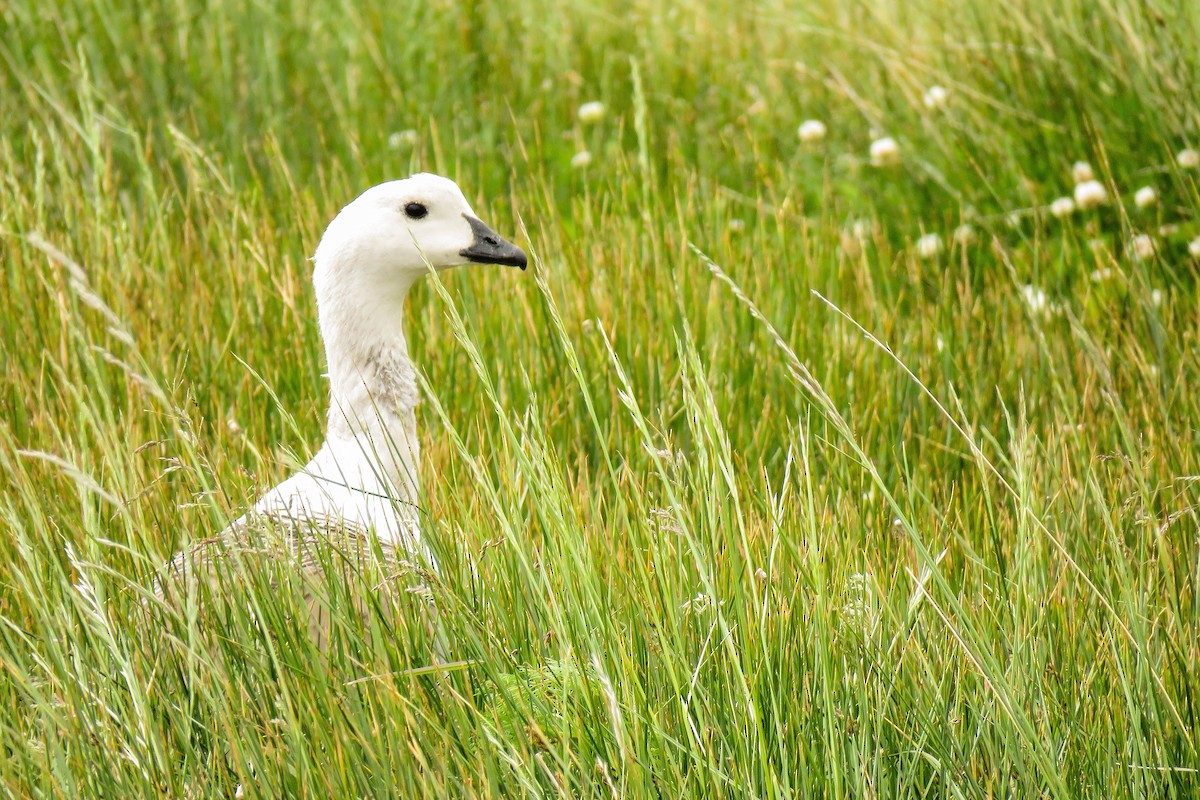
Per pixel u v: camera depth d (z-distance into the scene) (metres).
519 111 14.37
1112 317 9.69
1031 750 5.38
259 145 13.04
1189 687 5.97
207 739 5.80
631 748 5.29
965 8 13.88
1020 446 6.38
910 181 12.73
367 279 7.60
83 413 6.93
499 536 6.59
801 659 5.84
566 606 5.76
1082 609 6.55
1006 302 10.43
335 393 7.67
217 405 8.84
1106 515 6.31
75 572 6.81
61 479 7.70
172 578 6.21
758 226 11.73
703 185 12.52
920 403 9.32
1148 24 11.84
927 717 5.69
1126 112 11.91
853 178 13.27
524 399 9.15
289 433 8.70
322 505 6.65
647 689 5.80
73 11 13.79
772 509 6.12
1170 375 9.41
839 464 8.48
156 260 10.19
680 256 10.26
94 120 11.47
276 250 10.27
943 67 13.24
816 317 10.12
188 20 13.98
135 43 13.68
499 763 5.50
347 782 5.37
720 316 9.71
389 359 7.68
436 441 8.71
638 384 9.23
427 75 14.69
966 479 8.72
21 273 9.67
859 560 6.89
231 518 6.23
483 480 6.02
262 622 5.70
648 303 10.03
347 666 5.84
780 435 8.94
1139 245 10.73
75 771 5.51
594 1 16.36
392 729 5.43
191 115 13.09
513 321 9.70
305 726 5.60
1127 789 5.59
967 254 11.58
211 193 10.91
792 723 5.50
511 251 7.75
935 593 6.49
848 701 5.64
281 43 14.36
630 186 12.21
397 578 6.10
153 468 7.99
